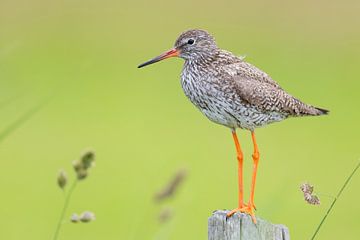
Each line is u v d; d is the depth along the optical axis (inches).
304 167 758.5
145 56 1079.6
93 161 329.4
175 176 397.7
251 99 423.5
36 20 1147.3
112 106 932.6
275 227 335.6
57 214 687.7
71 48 1096.8
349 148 820.6
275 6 1230.9
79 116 901.2
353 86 993.5
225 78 426.9
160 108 932.6
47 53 1070.4
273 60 1050.7
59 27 1172.5
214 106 433.7
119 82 999.0
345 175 743.1
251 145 799.1
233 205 682.8
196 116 914.1
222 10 1218.0
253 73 435.8
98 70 1034.7
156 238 413.7
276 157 775.7
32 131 858.1
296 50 1088.2
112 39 1136.8
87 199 712.4
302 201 685.9
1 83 914.1
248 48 1086.4
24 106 826.8
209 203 690.8
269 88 432.5
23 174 762.8
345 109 928.9
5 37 1068.5
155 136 850.8
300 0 1252.5
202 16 1199.6
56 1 1222.3
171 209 408.8
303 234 656.4
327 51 1090.7
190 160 783.7
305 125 880.3
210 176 742.5
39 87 910.4
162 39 1128.8
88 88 979.3
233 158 783.1
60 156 802.2
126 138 845.8
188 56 446.3
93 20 1195.9
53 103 931.3
